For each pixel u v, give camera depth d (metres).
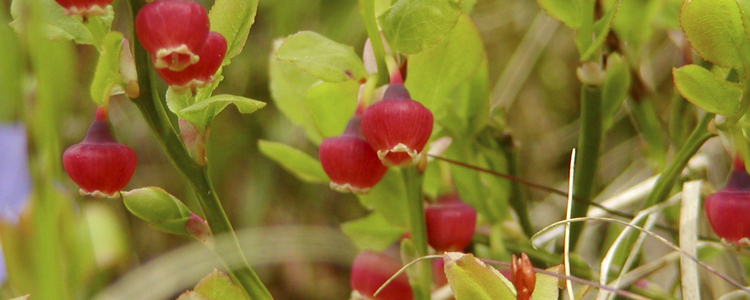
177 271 0.20
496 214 0.22
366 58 0.19
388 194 0.21
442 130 0.22
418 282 0.20
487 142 0.22
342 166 0.18
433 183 0.22
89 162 0.18
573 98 0.38
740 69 0.18
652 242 0.24
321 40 0.19
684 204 0.20
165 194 0.19
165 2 0.17
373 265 0.20
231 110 0.35
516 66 0.33
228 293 0.19
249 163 0.35
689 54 0.22
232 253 0.19
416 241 0.20
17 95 0.18
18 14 0.18
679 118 0.22
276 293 0.34
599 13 0.20
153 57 0.17
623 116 0.32
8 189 0.19
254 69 0.35
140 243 0.33
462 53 0.20
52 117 0.17
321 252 0.21
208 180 0.19
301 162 0.22
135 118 0.36
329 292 0.34
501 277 0.18
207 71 0.18
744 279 0.23
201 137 0.19
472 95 0.21
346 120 0.21
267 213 0.34
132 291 0.20
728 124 0.19
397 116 0.18
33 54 0.17
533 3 0.38
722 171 0.23
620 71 0.20
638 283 0.22
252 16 0.18
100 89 0.18
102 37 0.18
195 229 0.19
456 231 0.20
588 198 0.21
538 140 0.37
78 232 0.19
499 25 0.38
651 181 0.23
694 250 0.20
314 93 0.20
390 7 0.19
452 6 0.18
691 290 0.20
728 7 0.18
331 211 0.36
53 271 0.17
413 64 0.20
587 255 0.26
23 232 0.19
